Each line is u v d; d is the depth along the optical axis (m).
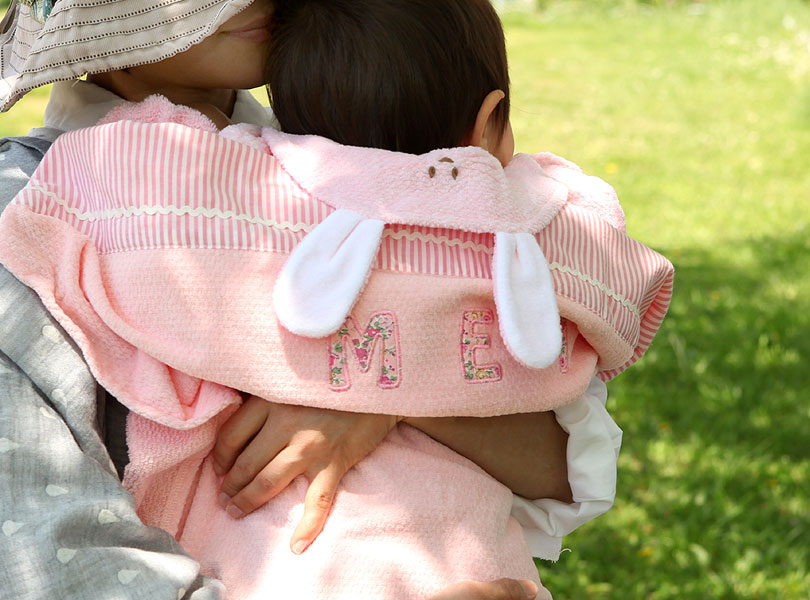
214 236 1.25
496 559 1.32
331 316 1.23
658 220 6.54
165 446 1.24
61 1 1.24
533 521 1.52
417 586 1.25
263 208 1.29
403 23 1.41
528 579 1.36
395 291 1.29
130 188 1.26
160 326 1.23
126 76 1.47
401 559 1.26
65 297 1.22
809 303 5.27
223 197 1.28
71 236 1.25
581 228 1.45
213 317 1.24
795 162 7.92
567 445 1.50
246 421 1.29
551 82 10.70
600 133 8.72
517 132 8.70
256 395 1.26
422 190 1.33
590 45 12.77
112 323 1.21
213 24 1.22
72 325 1.20
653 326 1.62
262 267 1.26
